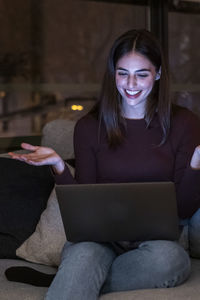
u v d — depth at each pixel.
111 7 3.73
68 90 3.62
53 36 3.57
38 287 1.73
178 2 3.79
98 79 3.73
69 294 1.51
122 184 1.56
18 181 2.22
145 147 1.93
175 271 1.63
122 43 1.90
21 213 2.14
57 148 2.40
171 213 1.59
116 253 1.76
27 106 3.50
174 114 1.99
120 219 1.60
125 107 1.97
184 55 3.85
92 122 2.02
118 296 1.58
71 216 1.63
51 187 2.25
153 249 1.63
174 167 1.95
